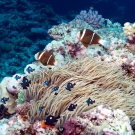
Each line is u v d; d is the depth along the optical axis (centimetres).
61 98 69
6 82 108
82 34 80
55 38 166
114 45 135
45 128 61
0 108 100
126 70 106
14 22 354
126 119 58
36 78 85
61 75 81
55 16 436
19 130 62
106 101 70
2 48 272
